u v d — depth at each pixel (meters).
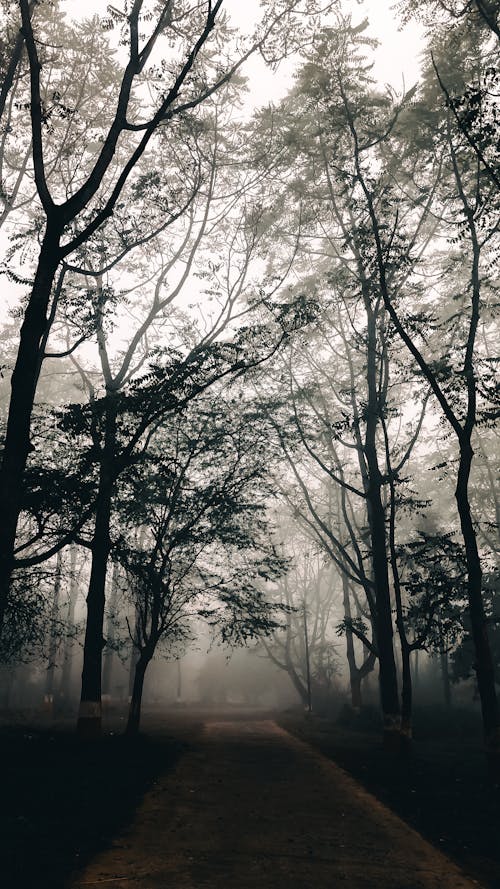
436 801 13.33
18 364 13.12
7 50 19.42
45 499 15.70
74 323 18.77
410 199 25.98
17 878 7.02
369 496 26.66
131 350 25.84
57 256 13.84
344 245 25.39
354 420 26.09
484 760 22.36
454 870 8.42
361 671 40.75
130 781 13.98
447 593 21.58
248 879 7.71
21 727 27.47
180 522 26.39
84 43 23.16
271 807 12.39
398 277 26.47
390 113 25.73
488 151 19.16
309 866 8.40
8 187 23.56
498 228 20.53
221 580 27.73
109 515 22.78
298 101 26.41
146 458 19.61
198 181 24.80
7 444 12.73
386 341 25.78
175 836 9.69
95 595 22.08
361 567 28.28
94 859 8.09
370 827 10.90
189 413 25.84
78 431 18.66
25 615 22.41
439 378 20.52
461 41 21.62
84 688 21.25
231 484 26.47
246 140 26.28
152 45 14.93
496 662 37.03
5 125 22.09
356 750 23.86
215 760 19.14
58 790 12.12
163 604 26.00
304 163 27.17
